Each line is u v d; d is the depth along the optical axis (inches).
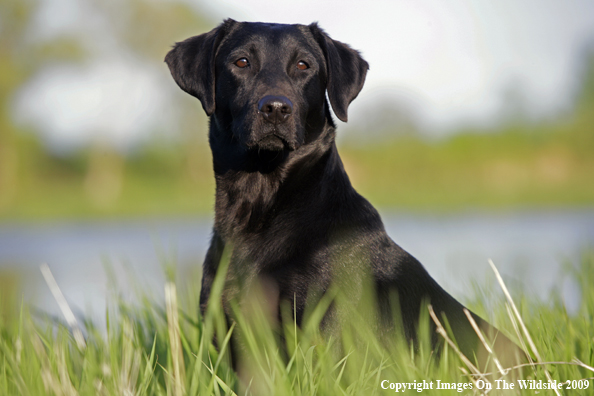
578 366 107.8
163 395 101.5
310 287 111.9
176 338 104.6
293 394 92.1
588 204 1027.3
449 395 93.6
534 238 455.5
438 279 237.5
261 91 127.5
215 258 128.3
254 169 127.3
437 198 1087.0
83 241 543.8
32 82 1095.6
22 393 99.4
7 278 297.4
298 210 122.0
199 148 1241.4
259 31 137.3
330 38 144.3
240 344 114.3
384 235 125.8
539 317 128.3
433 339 116.6
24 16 1031.0
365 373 104.2
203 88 140.9
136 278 211.9
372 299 115.2
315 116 136.1
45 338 124.0
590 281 164.7
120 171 1240.2
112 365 107.2
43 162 1203.9
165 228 698.8
